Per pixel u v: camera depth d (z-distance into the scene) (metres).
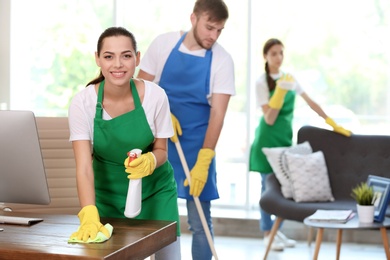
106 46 3.08
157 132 3.32
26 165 3.06
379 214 5.03
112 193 3.43
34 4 7.45
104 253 2.57
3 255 2.64
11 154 3.05
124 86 3.19
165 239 2.97
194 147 4.47
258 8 7.20
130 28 7.38
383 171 5.93
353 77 7.09
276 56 6.19
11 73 7.23
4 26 7.21
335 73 7.12
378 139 5.99
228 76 4.37
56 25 7.46
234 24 7.13
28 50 7.47
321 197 5.81
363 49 7.07
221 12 4.17
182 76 4.41
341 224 4.96
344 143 6.05
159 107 3.28
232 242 6.47
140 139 3.26
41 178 3.07
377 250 6.18
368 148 6.00
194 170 4.29
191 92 4.41
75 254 2.57
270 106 6.14
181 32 4.46
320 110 6.15
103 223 3.03
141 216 3.48
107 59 3.09
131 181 3.07
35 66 7.50
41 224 3.07
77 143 3.20
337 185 5.98
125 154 3.31
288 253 6.09
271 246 6.21
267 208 5.68
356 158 6.00
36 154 3.04
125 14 7.39
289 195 5.83
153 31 7.35
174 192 3.54
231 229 6.71
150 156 3.13
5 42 7.22
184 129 4.46
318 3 7.12
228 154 7.20
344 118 7.11
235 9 7.12
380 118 7.06
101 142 3.25
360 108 7.09
